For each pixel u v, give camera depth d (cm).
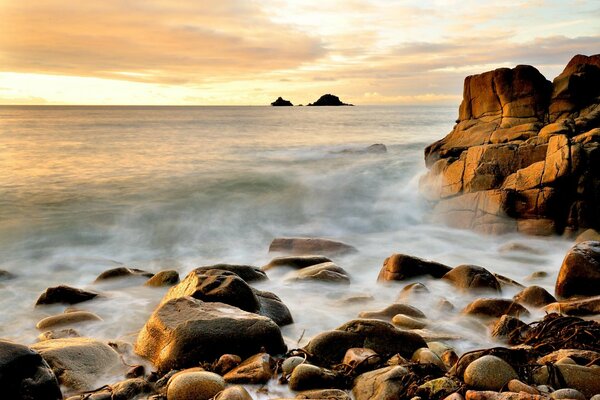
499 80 1816
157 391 538
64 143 4103
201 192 2012
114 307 884
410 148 3778
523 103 1764
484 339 691
